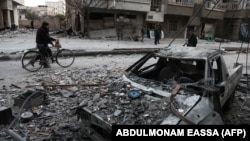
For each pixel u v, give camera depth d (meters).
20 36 22.41
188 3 29.58
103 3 23.69
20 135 3.79
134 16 27.25
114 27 25.98
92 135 3.28
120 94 3.68
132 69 4.64
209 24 33.19
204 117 3.00
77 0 23.50
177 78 4.35
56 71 8.34
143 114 3.10
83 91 6.01
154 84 3.92
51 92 5.90
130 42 21.12
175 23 31.02
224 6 33.56
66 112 4.76
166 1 28.33
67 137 3.77
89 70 8.67
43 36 8.22
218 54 4.45
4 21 31.22
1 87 6.29
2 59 10.41
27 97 5.07
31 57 8.24
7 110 4.23
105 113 3.23
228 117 4.84
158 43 20.61
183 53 4.38
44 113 4.70
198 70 4.48
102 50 13.67
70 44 16.88
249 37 8.31
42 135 3.85
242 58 14.24
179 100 3.25
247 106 5.48
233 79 4.98
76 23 28.25
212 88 3.33
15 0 32.72
